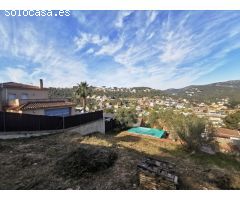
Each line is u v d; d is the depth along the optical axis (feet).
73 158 19.79
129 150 31.45
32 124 39.09
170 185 14.33
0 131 33.58
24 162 20.54
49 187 15.10
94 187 15.26
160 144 50.62
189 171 22.31
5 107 57.16
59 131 43.80
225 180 21.40
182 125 48.93
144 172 15.48
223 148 60.49
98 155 20.63
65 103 70.74
